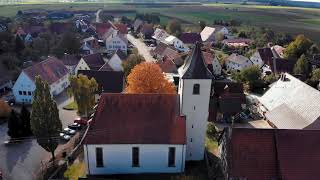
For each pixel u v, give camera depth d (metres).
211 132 69.44
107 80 89.25
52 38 148.50
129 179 51.62
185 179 49.69
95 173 52.69
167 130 51.69
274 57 133.62
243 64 127.31
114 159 52.00
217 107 83.69
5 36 133.88
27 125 67.94
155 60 139.75
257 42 180.88
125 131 51.38
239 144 46.88
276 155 46.59
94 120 51.88
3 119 77.62
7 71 108.56
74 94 72.94
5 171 57.12
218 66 124.94
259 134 47.16
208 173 53.28
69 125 72.50
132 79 68.81
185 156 55.03
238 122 81.56
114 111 52.44
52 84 93.12
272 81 108.00
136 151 51.78
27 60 125.88
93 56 118.69
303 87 77.88
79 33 178.50
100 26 191.38
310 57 139.62
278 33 199.25
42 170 56.59
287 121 72.19
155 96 53.38
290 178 44.97
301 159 46.03
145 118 52.25
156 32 188.88
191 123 54.25
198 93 52.09
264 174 45.78
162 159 52.44
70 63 115.12
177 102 53.19
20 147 64.88
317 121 65.94
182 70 53.66
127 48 159.25
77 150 60.59
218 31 199.00
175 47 161.12
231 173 45.81
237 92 91.19
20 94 88.56
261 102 88.25
